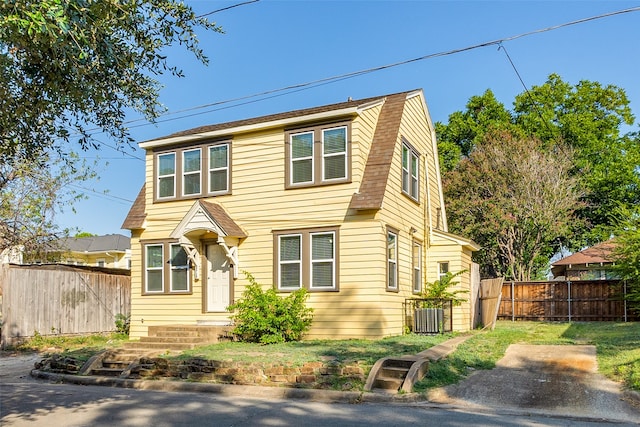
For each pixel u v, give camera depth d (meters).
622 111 37.91
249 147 17.11
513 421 7.89
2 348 17.94
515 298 25.34
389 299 15.75
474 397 9.50
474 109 39.53
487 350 13.58
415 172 19.16
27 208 22.89
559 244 36.00
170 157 18.47
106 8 6.91
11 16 5.87
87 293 21.12
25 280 18.81
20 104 7.48
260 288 15.71
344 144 15.82
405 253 17.48
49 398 10.22
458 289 19.09
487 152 32.47
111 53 7.29
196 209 16.69
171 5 7.57
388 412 8.59
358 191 15.45
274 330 14.87
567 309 24.34
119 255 41.28
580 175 34.16
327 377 10.51
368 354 11.77
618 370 10.65
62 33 6.45
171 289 17.88
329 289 15.52
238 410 8.86
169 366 12.02
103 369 12.99
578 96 38.00
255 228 16.72
